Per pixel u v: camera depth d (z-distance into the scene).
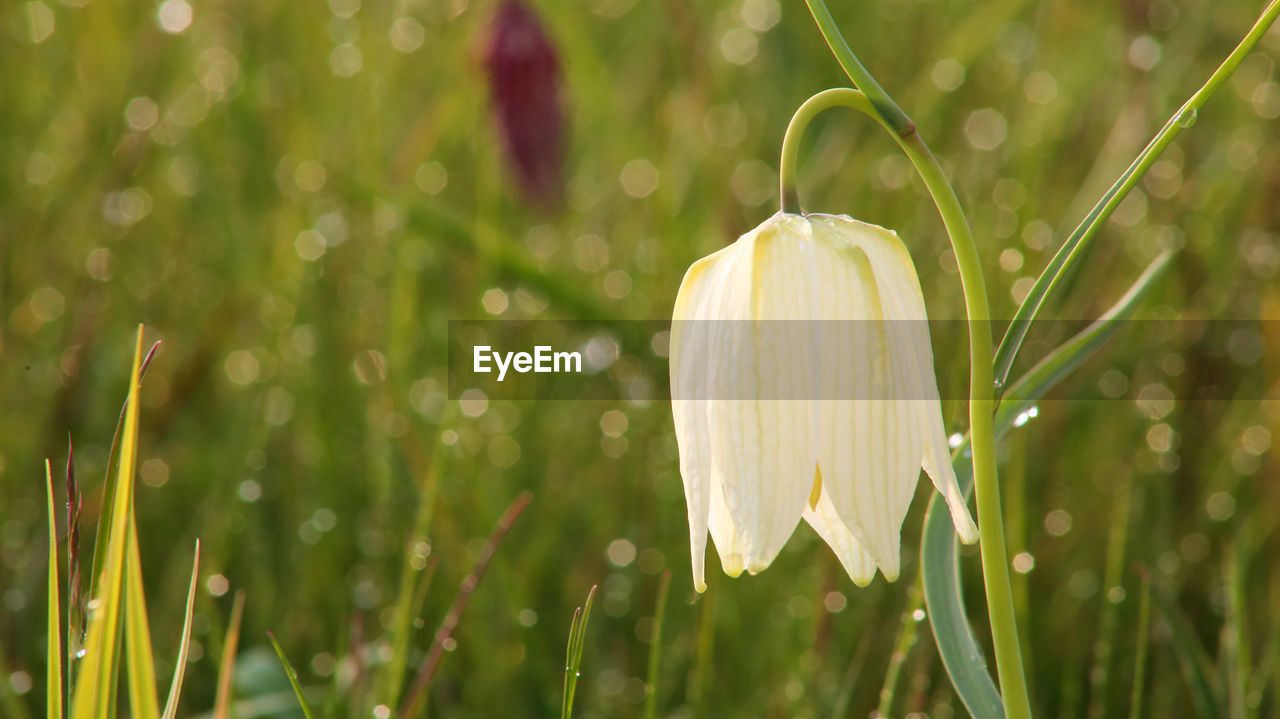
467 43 0.68
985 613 0.49
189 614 0.37
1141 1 0.63
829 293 0.36
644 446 0.57
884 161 0.69
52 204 0.64
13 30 0.69
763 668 0.48
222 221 0.68
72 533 0.37
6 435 0.56
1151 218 0.64
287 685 0.45
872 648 0.48
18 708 0.43
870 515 0.36
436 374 0.63
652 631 0.51
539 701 0.48
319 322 0.62
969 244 0.35
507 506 0.56
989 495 0.36
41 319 0.61
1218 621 0.49
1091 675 0.48
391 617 0.48
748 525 0.36
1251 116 0.69
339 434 0.58
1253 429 0.55
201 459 0.58
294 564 0.52
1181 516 0.53
